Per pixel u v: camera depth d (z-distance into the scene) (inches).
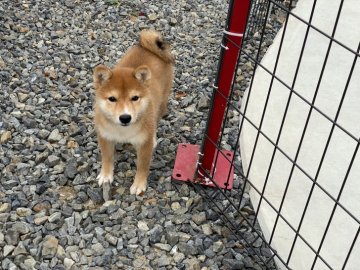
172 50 63.8
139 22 69.1
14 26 64.1
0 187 41.9
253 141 46.8
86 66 58.9
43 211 39.9
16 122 48.8
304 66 53.7
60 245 37.6
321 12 60.2
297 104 49.6
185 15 72.2
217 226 40.1
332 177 42.9
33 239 37.7
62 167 44.5
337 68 53.0
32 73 56.5
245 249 38.5
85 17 68.6
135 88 39.4
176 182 43.9
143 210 41.2
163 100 48.1
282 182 42.9
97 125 41.5
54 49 61.5
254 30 66.9
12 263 35.8
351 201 40.9
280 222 39.6
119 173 44.9
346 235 38.4
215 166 42.2
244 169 44.6
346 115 48.1
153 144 42.6
